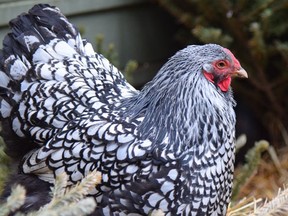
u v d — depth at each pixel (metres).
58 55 3.54
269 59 5.77
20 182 3.33
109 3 5.78
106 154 3.12
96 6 5.70
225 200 3.31
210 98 3.20
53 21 3.64
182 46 6.31
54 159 3.21
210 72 3.22
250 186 5.53
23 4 5.26
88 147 3.16
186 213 3.11
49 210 2.37
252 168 4.43
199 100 3.17
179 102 3.17
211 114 3.17
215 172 3.15
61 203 2.46
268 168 5.73
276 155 5.92
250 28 5.23
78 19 5.66
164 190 3.05
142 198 3.06
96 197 3.12
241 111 6.22
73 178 3.18
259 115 6.15
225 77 3.26
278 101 5.98
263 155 5.92
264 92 5.95
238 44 5.62
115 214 3.11
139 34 6.10
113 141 3.12
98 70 3.57
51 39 3.57
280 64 5.70
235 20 5.44
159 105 3.19
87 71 3.52
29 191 3.29
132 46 6.08
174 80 3.19
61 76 3.44
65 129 3.24
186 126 3.13
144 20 6.11
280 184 5.50
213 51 3.23
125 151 3.09
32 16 3.62
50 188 3.22
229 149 3.25
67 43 3.62
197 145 3.12
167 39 6.29
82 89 3.38
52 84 3.41
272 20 5.43
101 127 3.17
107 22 5.87
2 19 5.18
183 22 5.67
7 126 3.46
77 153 3.16
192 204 3.11
